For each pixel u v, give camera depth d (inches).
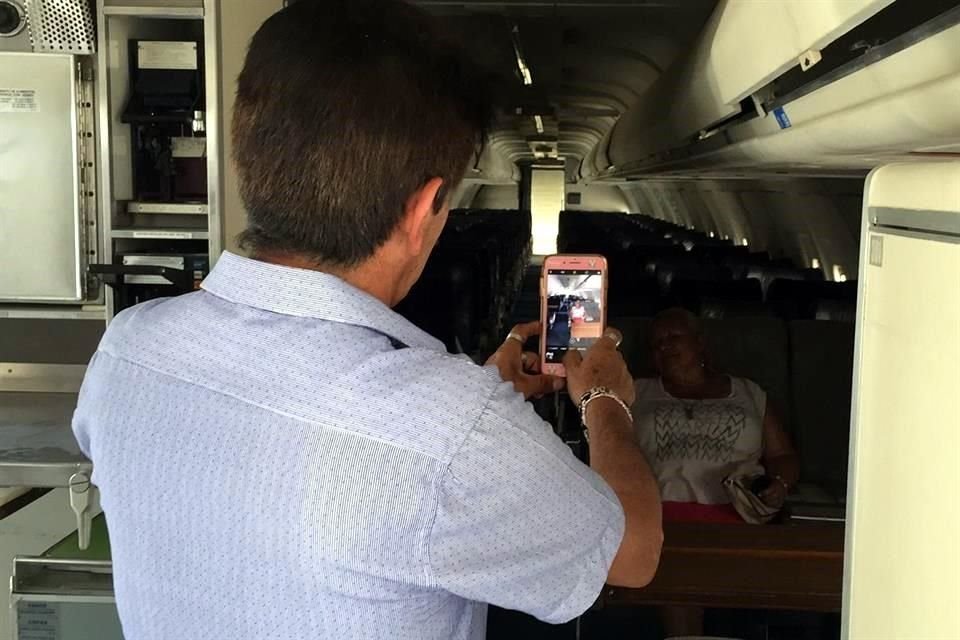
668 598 74.5
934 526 28.4
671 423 110.0
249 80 31.9
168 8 98.6
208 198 100.7
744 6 68.1
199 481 31.0
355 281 32.9
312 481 29.7
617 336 51.4
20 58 101.4
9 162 103.2
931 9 42.8
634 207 526.0
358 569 29.7
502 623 95.0
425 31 32.3
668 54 202.4
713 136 121.0
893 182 32.3
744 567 76.0
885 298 33.1
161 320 33.7
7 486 83.5
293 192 31.1
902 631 31.2
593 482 33.5
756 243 277.6
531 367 57.7
